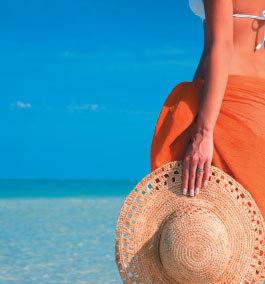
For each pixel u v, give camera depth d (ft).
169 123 6.65
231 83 6.61
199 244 6.16
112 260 21.76
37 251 24.71
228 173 6.61
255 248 6.29
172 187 6.48
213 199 6.39
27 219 43.24
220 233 6.20
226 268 6.30
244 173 6.47
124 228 6.46
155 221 6.47
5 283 16.85
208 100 6.38
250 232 6.30
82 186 230.48
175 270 6.27
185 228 6.22
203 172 6.41
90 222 39.96
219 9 6.52
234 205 6.35
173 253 6.23
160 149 6.67
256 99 6.53
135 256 6.44
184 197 6.44
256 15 6.95
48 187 212.43
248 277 6.27
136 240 6.45
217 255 6.15
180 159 6.71
